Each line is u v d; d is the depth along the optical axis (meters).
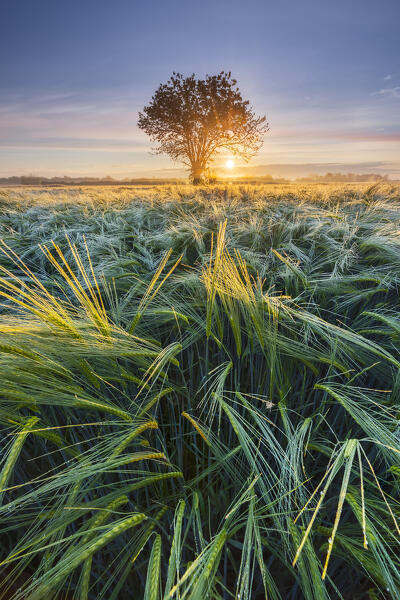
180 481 1.27
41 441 1.40
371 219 3.67
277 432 1.54
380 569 0.78
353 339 1.35
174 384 1.67
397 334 1.51
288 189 8.84
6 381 0.98
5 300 1.84
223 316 1.98
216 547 0.77
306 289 2.11
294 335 1.67
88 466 0.90
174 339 2.01
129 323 1.66
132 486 0.93
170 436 1.64
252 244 3.24
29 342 1.07
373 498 1.16
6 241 3.43
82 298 1.17
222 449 1.36
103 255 2.93
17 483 1.40
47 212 5.75
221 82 37.00
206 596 0.74
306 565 0.96
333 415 1.69
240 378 1.86
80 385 1.32
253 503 0.93
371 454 1.41
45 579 0.74
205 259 2.52
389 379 1.64
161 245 3.43
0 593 0.96
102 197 7.66
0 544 1.28
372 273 2.31
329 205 5.36
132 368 1.68
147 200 7.30
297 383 1.76
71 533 1.22
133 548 1.02
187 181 30.14
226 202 5.97
